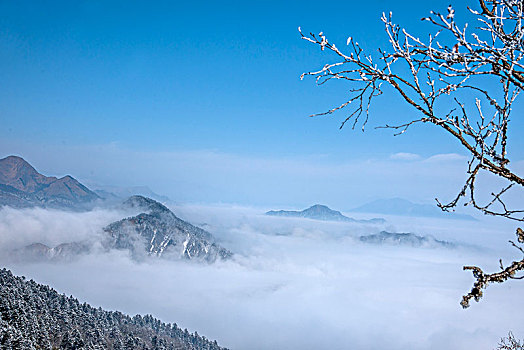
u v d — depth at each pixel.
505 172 2.11
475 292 1.92
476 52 2.18
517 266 1.92
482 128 2.15
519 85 2.14
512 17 2.15
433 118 2.20
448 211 2.18
